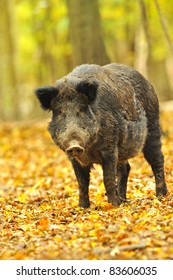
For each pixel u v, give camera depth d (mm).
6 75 49312
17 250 11383
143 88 15164
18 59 55250
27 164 23734
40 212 14594
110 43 43812
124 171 15414
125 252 10602
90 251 10828
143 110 15031
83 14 26078
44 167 22578
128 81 14711
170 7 33562
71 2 26234
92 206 14609
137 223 12234
